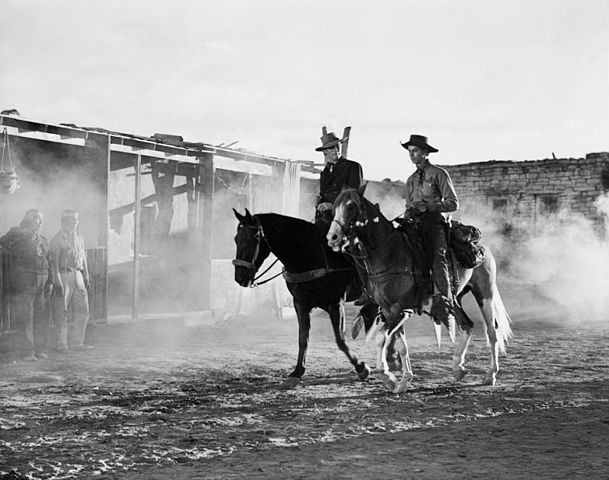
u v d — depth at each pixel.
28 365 11.23
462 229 9.28
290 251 9.66
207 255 17.69
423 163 9.41
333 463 5.88
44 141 15.35
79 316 12.92
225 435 6.82
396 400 8.59
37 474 5.53
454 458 6.06
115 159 17.38
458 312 9.34
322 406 8.23
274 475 5.55
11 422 7.36
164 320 16.03
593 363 11.94
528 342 14.91
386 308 9.08
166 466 5.78
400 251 8.87
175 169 18.94
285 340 14.73
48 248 12.06
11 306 11.77
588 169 29.44
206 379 10.20
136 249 15.49
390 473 5.62
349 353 9.93
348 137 10.54
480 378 10.27
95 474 5.55
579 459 6.03
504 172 31.28
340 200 8.58
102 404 8.35
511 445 6.50
